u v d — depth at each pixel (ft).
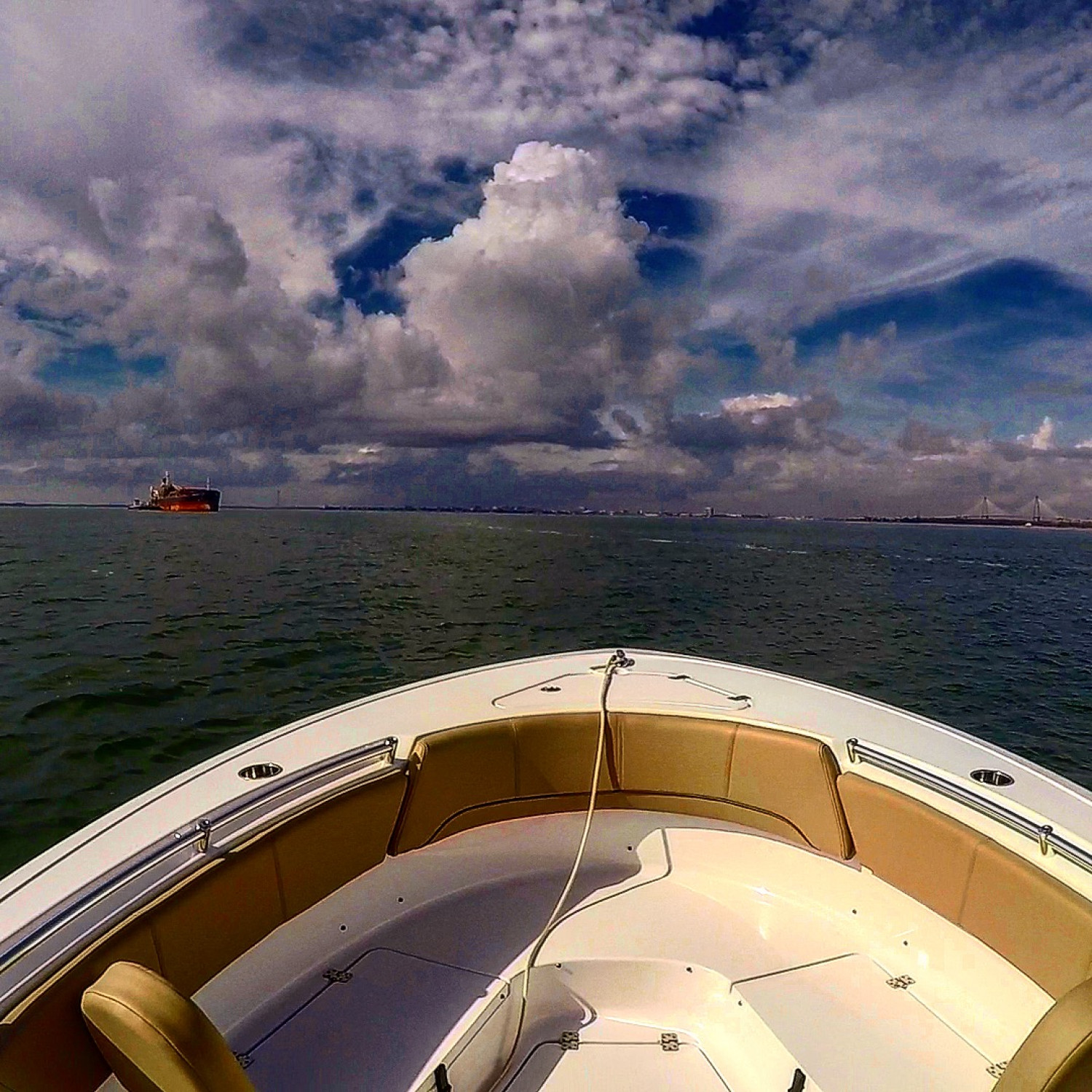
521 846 10.73
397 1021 8.01
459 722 10.36
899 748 9.55
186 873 6.95
